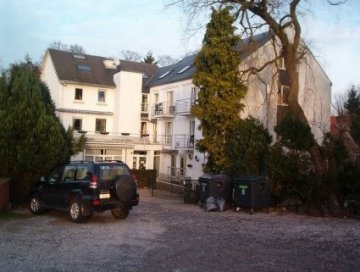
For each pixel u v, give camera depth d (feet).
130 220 49.29
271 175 60.44
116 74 137.18
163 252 32.40
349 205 56.54
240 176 62.54
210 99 85.40
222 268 27.94
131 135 135.44
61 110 128.88
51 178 50.88
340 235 40.60
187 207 66.44
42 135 56.08
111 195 46.39
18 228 42.50
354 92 124.36
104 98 137.28
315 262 29.96
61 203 48.65
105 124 137.28
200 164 108.88
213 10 86.28
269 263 29.45
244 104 91.09
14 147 55.21
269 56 99.40
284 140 60.39
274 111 90.94
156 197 88.79
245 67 97.30
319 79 111.75
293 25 72.08
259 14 72.95
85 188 46.06
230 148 70.85
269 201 59.72
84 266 27.89
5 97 56.39
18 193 57.93
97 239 37.19
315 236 40.01
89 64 141.79
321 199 59.06
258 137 66.74
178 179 115.44
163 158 128.88
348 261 30.37
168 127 129.29
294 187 59.72
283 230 43.45
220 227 45.11
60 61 136.67
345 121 72.28
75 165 48.80
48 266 27.71
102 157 123.75
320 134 107.04
